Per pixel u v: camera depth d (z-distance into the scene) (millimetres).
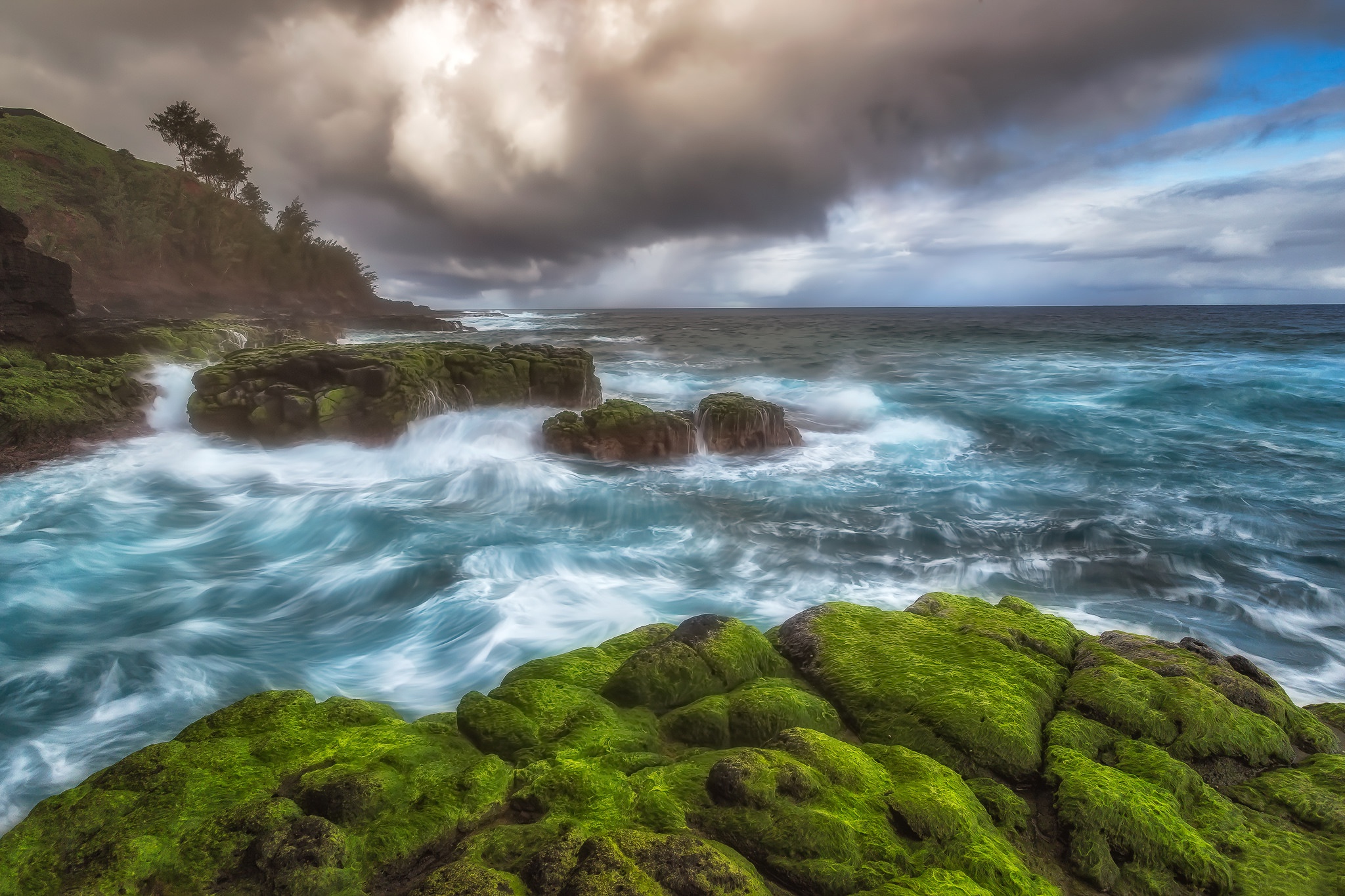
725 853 3277
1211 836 3748
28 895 3254
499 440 18938
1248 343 45625
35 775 5910
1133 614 9531
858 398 25297
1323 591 10227
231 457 17188
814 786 3734
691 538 12516
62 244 67062
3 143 77562
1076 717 4633
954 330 69000
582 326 86875
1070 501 14516
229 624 8922
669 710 4914
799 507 14328
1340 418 21859
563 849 3268
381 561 11016
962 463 17859
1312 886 3432
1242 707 4785
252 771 4016
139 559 11219
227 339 30719
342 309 103562
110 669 7699
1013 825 3793
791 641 5832
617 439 17922
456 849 3459
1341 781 4168
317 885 3150
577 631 8477
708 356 43250
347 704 4902
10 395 17078
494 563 10766
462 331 76438
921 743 4383
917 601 6738
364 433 18453
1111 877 3523
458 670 7633
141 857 3277
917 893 3133
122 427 18859
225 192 99438
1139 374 30938
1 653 8062
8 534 11992
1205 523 13125
